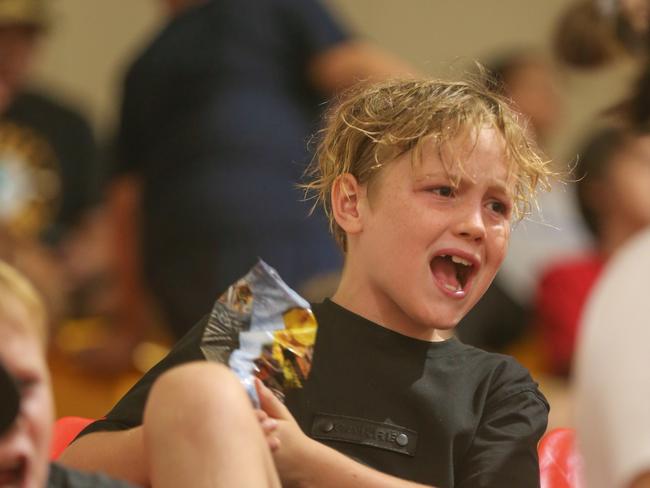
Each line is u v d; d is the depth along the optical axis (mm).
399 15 14367
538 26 14250
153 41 8203
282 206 7676
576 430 3590
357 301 4410
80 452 4020
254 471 3551
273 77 7898
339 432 4223
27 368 3170
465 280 4281
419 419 4273
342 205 4445
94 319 8875
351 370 4305
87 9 13945
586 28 5512
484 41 14320
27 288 3322
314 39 7898
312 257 7688
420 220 4223
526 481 4219
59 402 8227
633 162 7992
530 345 9297
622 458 3254
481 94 4469
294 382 4086
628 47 5426
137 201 8367
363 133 4422
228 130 7742
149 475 3877
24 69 9367
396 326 4375
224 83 7855
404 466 4223
